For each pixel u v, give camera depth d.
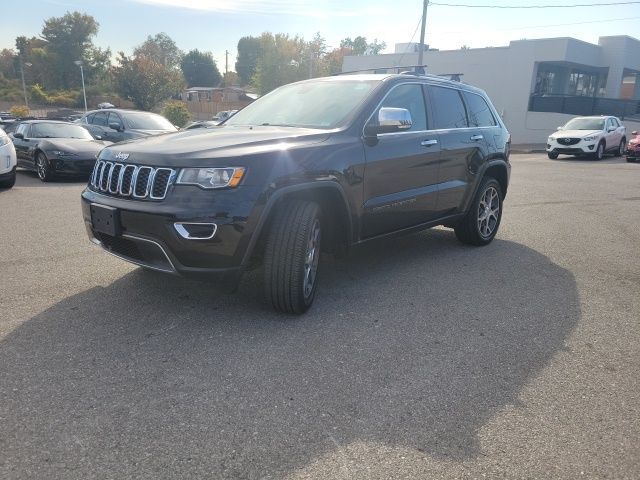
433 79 5.54
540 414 2.86
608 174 15.31
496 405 2.94
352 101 4.64
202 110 63.25
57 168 11.30
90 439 2.53
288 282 3.80
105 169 3.92
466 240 6.30
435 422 2.76
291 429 2.66
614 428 2.75
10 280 4.64
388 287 4.78
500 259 5.85
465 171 5.73
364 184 4.34
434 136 5.21
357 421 2.75
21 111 54.06
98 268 5.01
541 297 4.66
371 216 4.50
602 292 4.84
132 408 2.79
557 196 10.77
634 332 3.96
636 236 7.19
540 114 29.75
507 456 2.51
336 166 4.04
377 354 3.48
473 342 3.71
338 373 3.22
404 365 3.35
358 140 4.33
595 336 3.88
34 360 3.25
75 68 91.56
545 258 5.96
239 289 4.55
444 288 4.81
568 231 7.44
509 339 3.78
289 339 3.65
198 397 2.91
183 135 4.23
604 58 32.06
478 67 31.25
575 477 2.38
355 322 3.98
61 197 9.22
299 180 3.77
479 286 4.89
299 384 3.08
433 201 5.28
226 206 3.45
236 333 3.71
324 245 4.52
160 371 3.17
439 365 3.37
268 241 3.80
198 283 4.64
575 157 23.08
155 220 3.48
